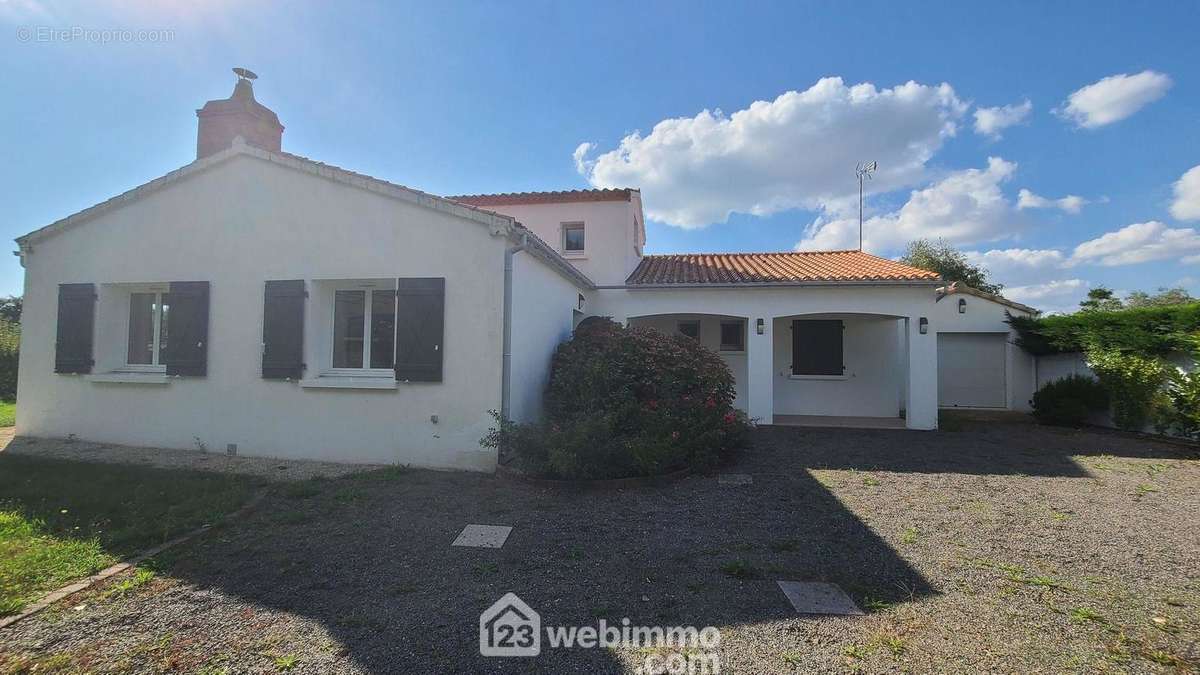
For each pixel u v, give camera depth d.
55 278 9.21
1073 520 5.72
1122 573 4.34
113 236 8.93
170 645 3.16
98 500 5.73
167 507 5.62
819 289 12.44
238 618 3.49
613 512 5.82
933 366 12.10
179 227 8.64
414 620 3.50
